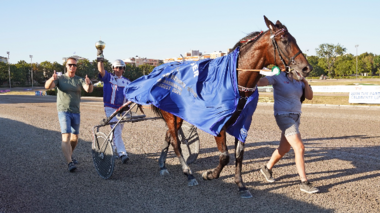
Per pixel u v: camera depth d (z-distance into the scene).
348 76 96.56
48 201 3.74
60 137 7.89
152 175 4.70
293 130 3.88
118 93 5.54
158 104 3.91
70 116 4.99
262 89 28.89
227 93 3.51
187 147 5.28
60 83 4.87
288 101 3.94
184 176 4.62
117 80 5.59
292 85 3.94
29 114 13.51
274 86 4.02
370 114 11.24
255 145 6.54
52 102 22.34
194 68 3.79
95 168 4.76
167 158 5.69
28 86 88.88
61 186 4.27
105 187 4.21
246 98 3.60
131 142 7.11
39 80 95.62
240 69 3.55
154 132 8.34
